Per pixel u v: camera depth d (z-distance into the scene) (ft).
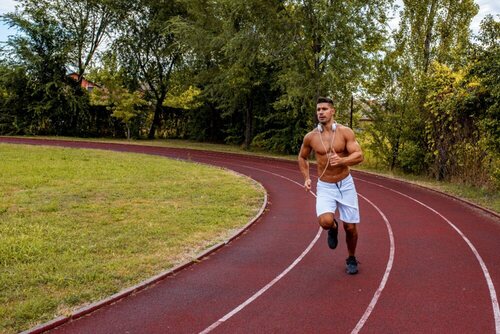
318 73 71.87
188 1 95.30
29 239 23.21
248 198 37.65
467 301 16.96
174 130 128.47
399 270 20.58
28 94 117.39
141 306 16.34
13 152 67.46
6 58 113.80
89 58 122.31
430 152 54.13
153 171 51.75
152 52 115.75
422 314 15.78
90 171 49.67
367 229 28.78
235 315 15.67
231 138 105.40
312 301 16.93
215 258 22.22
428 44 59.62
